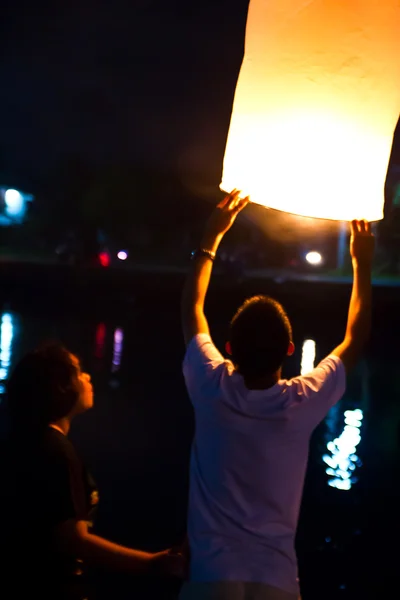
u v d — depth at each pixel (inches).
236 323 80.2
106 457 263.6
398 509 221.8
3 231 1384.1
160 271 886.4
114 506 216.1
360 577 178.1
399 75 83.4
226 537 76.4
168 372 420.8
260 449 77.2
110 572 173.6
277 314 79.8
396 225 956.6
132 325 632.4
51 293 817.5
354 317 89.6
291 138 84.9
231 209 90.0
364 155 85.6
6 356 436.5
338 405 357.7
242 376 79.6
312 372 82.3
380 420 329.1
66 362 86.6
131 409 333.1
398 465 263.6
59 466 82.0
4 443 85.1
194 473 79.6
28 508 81.1
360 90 83.4
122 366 432.5
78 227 1206.3
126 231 1342.3
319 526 208.7
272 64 84.2
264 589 74.4
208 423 79.0
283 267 1187.9
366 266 91.2
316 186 86.1
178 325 654.5
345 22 81.9
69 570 82.4
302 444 79.0
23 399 84.7
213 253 91.0
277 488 77.2
